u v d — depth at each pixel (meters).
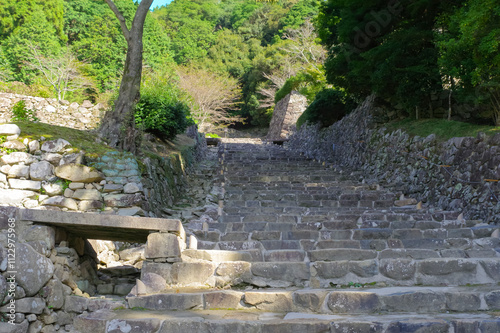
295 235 6.29
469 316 3.67
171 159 10.90
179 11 49.00
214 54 43.78
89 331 3.71
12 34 27.47
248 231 6.90
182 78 31.31
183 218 8.03
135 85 8.95
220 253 5.07
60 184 6.70
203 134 22.44
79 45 30.41
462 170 7.96
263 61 40.75
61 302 4.04
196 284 4.59
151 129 12.59
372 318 3.67
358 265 4.68
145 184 7.62
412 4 10.10
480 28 6.94
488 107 11.51
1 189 6.44
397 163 10.78
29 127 7.40
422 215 7.46
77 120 14.23
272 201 9.20
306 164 15.17
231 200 9.59
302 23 37.88
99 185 6.86
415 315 3.77
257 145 23.50
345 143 15.05
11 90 18.36
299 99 28.14
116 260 5.86
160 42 36.69
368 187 10.62
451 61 8.42
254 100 40.38
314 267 4.69
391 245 5.73
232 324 3.57
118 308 4.15
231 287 4.60
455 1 9.55
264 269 4.68
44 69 23.98
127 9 33.72
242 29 48.22
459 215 7.49
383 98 12.97
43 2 30.53
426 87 10.62
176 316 3.80
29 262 3.72
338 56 12.95
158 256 4.60
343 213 8.08
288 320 3.63
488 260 4.64
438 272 4.61
